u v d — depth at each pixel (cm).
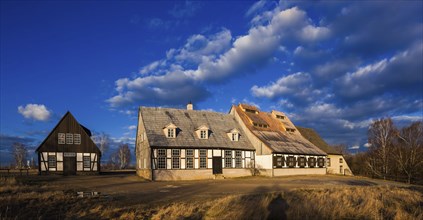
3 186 2223
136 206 1606
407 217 1475
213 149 3838
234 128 4391
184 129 3900
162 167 3481
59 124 4175
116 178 3600
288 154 4306
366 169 5756
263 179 3647
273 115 5309
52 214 1459
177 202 1716
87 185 2709
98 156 4312
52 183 2778
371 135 5728
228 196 1825
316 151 4847
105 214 1430
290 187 2606
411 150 5047
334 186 2680
